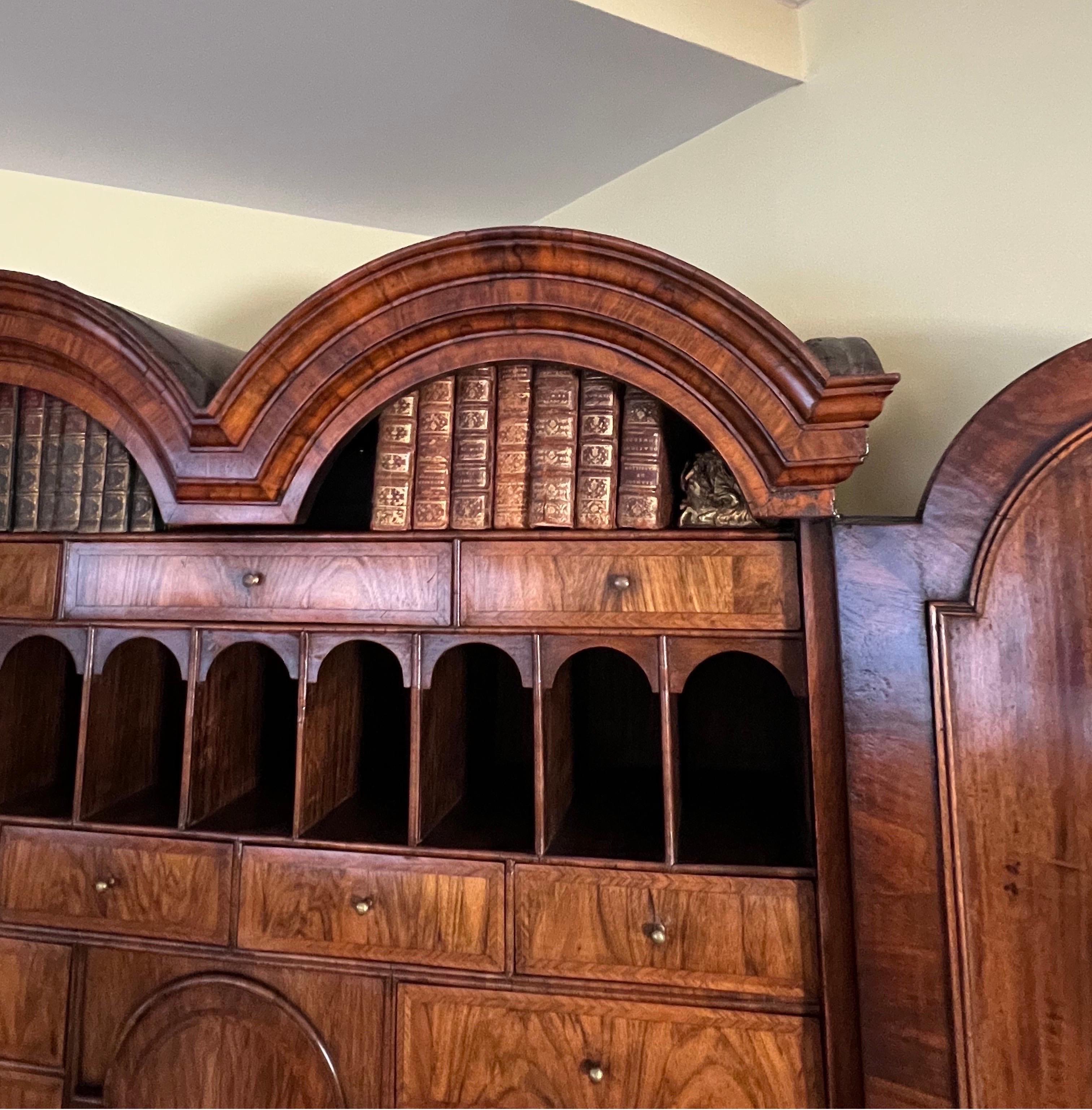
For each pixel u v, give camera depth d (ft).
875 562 3.32
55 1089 3.96
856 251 4.72
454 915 3.62
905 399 4.54
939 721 3.22
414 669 3.74
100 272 6.16
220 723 4.33
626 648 3.55
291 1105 3.72
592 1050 3.48
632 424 3.61
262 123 5.08
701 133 5.36
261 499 3.78
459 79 4.61
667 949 3.43
